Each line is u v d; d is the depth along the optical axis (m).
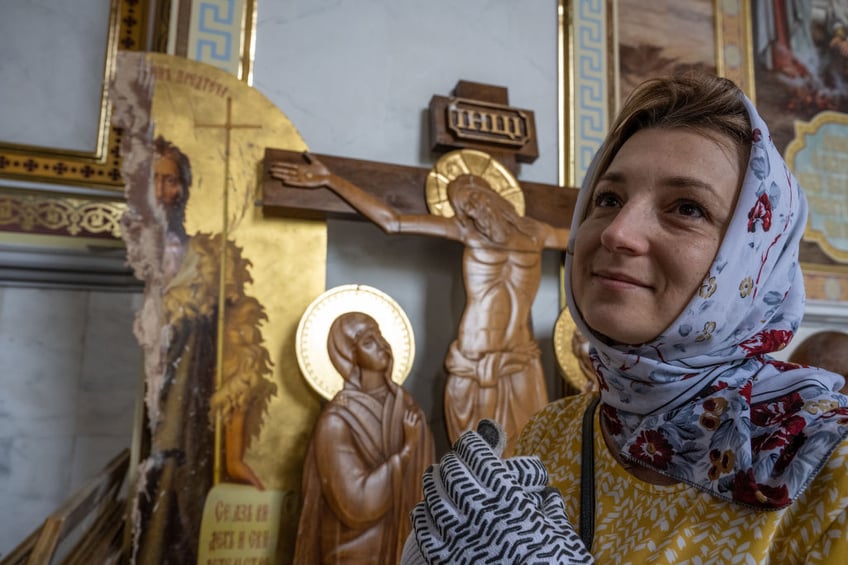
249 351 1.38
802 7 2.29
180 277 1.37
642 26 2.05
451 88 1.81
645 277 0.48
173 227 1.39
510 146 1.72
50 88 1.70
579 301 0.55
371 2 1.78
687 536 0.44
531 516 0.42
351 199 1.46
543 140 1.87
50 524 0.93
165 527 1.26
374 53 1.76
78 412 1.61
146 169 1.40
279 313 1.42
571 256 0.61
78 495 1.07
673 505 0.47
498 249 1.56
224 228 1.42
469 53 1.85
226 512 1.30
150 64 1.43
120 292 1.68
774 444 0.42
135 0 1.80
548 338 1.73
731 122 0.49
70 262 1.62
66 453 1.59
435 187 1.58
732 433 0.44
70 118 1.71
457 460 0.47
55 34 1.73
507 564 0.41
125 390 1.65
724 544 0.43
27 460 1.56
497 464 0.46
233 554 1.29
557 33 1.95
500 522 0.42
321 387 1.36
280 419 1.38
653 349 0.50
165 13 1.65
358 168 1.53
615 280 0.49
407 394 1.37
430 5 1.84
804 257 2.14
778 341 0.51
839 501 0.39
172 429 1.30
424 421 1.36
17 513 1.53
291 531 1.33
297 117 1.66
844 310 2.10
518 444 0.71
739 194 0.48
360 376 1.36
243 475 1.32
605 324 0.49
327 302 1.41
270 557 1.31
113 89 1.41
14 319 1.60
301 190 1.44
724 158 0.48
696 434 0.47
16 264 1.59
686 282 0.47
